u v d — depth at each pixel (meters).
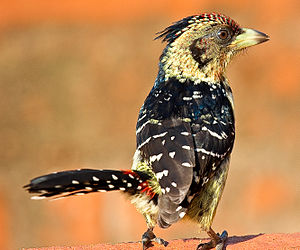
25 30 26.84
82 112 21.70
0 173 19.58
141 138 5.87
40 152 20.22
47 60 24.39
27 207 18.39
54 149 20.28
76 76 23.39
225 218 16.89
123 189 5.58
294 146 19.02
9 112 21.72
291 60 22.38
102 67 23.92
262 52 22.78
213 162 5.82
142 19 26.70
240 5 25.92
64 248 6.59
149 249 6.54
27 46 25.42
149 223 6.16
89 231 17.50
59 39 25.97
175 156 5.53
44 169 19.83
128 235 17.20
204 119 5.95
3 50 25.20
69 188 5.36
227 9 25.95
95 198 17.86
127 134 20.67
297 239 6.76
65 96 22.39
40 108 21.89
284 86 21.67
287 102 21.03
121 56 24.44
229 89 6.66
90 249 6.53
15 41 25.92
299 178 17.69
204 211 5.98
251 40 6.69
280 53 22.91
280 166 18.08
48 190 5.28
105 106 21.97
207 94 6.22
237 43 6.69
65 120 21.44
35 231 17.92
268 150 18.89
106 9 27.52
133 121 21.20
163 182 5.47
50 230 17.81
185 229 15.25
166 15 26.97
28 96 22.50
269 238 6.82
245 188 17.45
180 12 26.67
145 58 24.27
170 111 5.95
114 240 17.23
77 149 20.30
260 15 25.20
